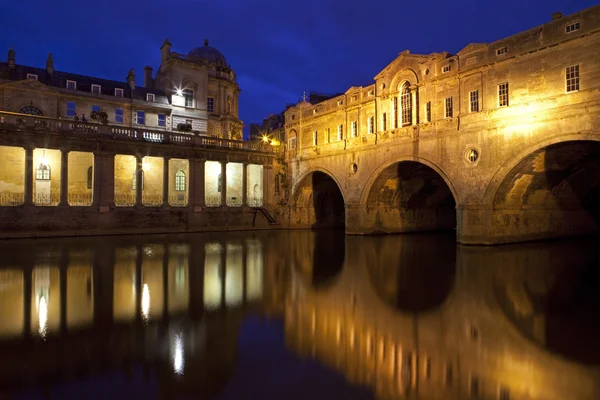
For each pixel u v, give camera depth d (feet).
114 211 121.80
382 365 26.30
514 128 84.12
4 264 63.46
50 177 132.57
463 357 27.73
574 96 74.90
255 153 152.66
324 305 41.04
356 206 126.21
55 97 134.72
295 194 156.66
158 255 75.87
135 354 27.78
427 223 140.05
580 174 94.27
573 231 107.86
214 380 23.94
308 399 21.70
